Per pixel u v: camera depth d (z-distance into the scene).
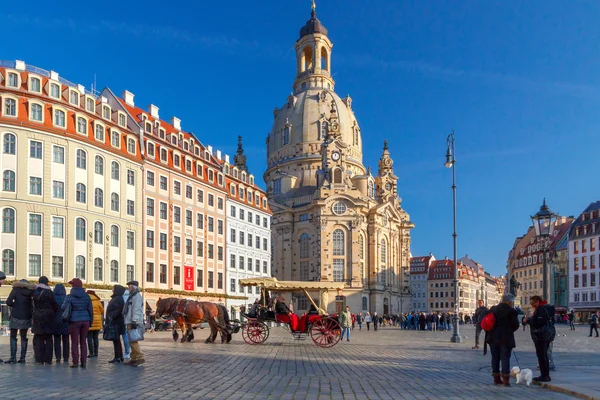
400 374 18.33
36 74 56.19
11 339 19.86
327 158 126.69
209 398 12.88
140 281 64.19
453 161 43.88
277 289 34.72
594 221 115.50
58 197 55.47
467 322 134.12
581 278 117.50
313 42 148.38
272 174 140.75
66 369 18.06
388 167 151.25
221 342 32.97
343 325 39.81
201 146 82.00
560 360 24.19
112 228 61.06
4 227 51.91
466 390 14.77
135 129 67.19
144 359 20.84
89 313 18.80
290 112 140.88
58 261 54.81
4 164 52.47
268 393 13.80
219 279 79.94
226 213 83.06
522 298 155.12
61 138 56.03
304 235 126.38
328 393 13.95
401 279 142.38
